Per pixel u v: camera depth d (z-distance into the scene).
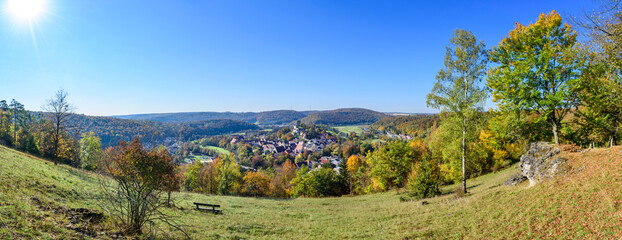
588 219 9.50
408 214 18.23
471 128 22.05
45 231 7.96
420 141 59.88
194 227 14.99
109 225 10.79
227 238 13.69
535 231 10.15
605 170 12.78
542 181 15.62
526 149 28.41
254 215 21.77
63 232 8.35
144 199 11.44
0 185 11.02
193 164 65.12
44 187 14.01
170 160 12.42
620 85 14.88
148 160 11.51
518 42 20.92
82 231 9.10
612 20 12.45
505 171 31.84
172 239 11.80
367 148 153.38
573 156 15.94
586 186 12.06
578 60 17.09
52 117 36.47
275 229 16.53
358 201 33.91
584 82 18.70
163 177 11.84
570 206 10.95
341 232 15.43
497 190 18.39
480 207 15.24
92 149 55.50
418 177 27.05
